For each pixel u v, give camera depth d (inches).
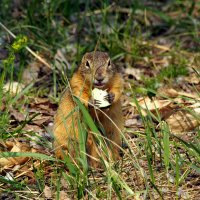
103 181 402.9
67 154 411.2
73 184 394.9
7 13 677.9
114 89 436.8
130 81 584.1
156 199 383.9
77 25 676.1
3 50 619.5
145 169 419.2
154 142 450.0
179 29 687.7
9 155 396.8
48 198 390.0
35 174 402.6
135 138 470.9
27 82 580.4
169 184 398.3
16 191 397.1
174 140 464.4
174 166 421.4
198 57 626.8
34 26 636.7
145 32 689.6
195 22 680.4
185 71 595.8
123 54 609.6
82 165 402.3
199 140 457.1
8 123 489.4
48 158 399.2
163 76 587.8
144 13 675.4
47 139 478.0
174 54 630.5
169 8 740.0
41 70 596.7
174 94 540.7
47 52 619.5
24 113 518.6
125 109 529.3
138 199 371.6
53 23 663.8
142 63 625.3
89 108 428.5
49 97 547.2
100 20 693.9
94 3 716.7
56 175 412.5
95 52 446.3
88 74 430.0
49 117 516.4
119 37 657.0
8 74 585.9
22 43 490.6
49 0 672.4
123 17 705.6
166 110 502.0
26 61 605.0
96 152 429.1
